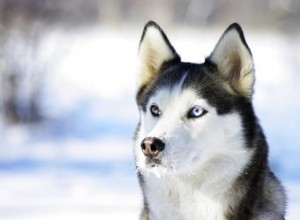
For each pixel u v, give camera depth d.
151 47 9.17
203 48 49.59
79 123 26.31
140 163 8.15
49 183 16.86
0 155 20.33
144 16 87.12
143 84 9.17
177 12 84.62
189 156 8.09
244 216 8.29
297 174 17.69
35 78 25.81
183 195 8.33
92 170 18.44
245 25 78.50
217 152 8.26
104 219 13.49
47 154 20.61
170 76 8.71
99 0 79.50
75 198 15.36
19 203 14.80
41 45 25.83
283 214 8.78
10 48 25.33
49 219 13.45
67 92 31.77
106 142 22.75
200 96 8.34
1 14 25.09
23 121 25.72
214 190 8.28
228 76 8.66
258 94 36.25
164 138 8.00
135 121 27.36
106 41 58.91
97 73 41.09
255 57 49.25
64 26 27.09
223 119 8.30
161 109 8.41
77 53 48.91
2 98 25.72
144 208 8.86
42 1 25.56
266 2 74.56
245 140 8.33
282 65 45.72
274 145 22.11
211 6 79.00
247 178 8.30
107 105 31.50
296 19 51.53
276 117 28.89
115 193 15.82
